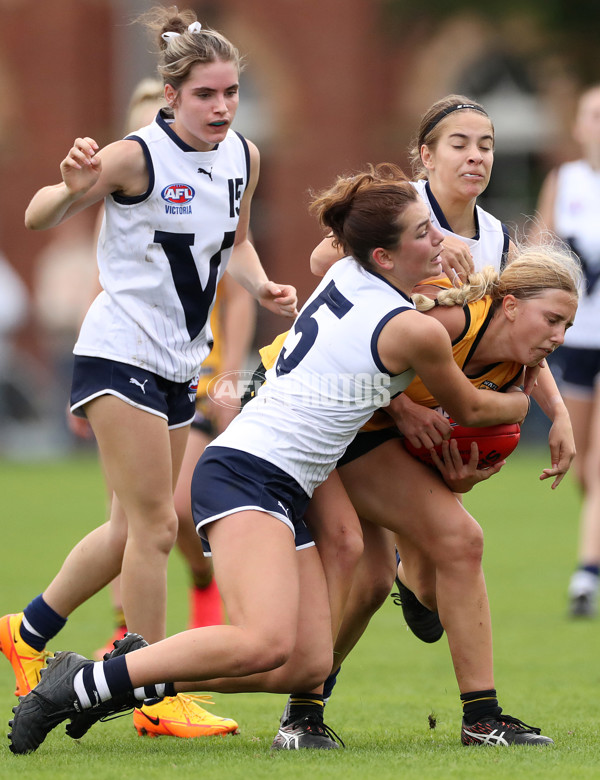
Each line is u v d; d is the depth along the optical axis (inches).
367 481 585.9
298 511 566.9
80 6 3351.4
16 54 3358.8
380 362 552.4
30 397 2891.2
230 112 593.6
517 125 3329.2
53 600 636.1
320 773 481.1
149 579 604.4
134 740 588.1
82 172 569.9
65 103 3356.3
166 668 523.5
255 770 488.4
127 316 598.2
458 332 567.2
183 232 599.5
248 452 557.0
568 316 563.5
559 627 957.8
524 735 556.4
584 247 1111.6
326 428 560.4
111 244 604.1
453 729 611.5
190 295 609.6
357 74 3361.2
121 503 608.7
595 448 1029.2
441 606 572.4
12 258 3316.9
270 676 555.2
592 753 530.0
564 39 3221.0
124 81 3385.8
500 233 645.9
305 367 565.9
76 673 533.6
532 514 1791.3
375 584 616.7
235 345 820.0
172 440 627.5
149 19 642.8
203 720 605.6
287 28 3376.0
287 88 3380.9
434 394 563.5
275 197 3405.5
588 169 1131.3
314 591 563.5
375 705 684.7
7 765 510.3
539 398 633.0
